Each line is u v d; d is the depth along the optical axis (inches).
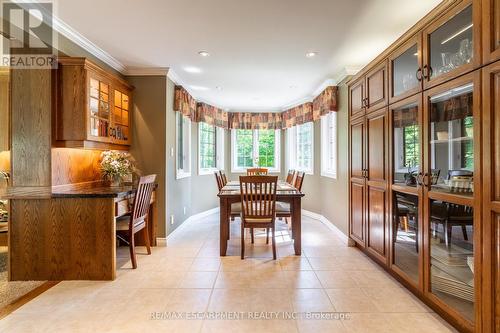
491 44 59.2
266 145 263.7
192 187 211.6
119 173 132.6
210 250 140.4
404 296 92.4
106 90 124.5
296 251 132.7
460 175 72.7
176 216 169.8
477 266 63.9
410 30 88.0
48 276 104.8
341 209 163.8
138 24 102.2
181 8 91.5
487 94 60.4
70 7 90.5
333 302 88.6
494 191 59.2
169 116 156.1
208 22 100.8
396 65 100.0
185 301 89.1
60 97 107.1
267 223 127.6
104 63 132.6
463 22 69.2
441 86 75.3
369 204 121.0
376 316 80.8
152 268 116.4
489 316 60.7
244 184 136.6
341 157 164.1
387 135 105.0
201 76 163.3
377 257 114.1
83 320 78.6
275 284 101.2
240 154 263.9
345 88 157.6
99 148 119.0
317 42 117.9
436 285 81.1
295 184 173.9
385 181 107.0
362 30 107.3
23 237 104.3
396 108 99.0
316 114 200.7
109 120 125.6
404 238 98.9
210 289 97.3
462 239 72.5
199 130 222.4
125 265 119.8
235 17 97.4
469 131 68.8
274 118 257.8
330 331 73.9
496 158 58.7
